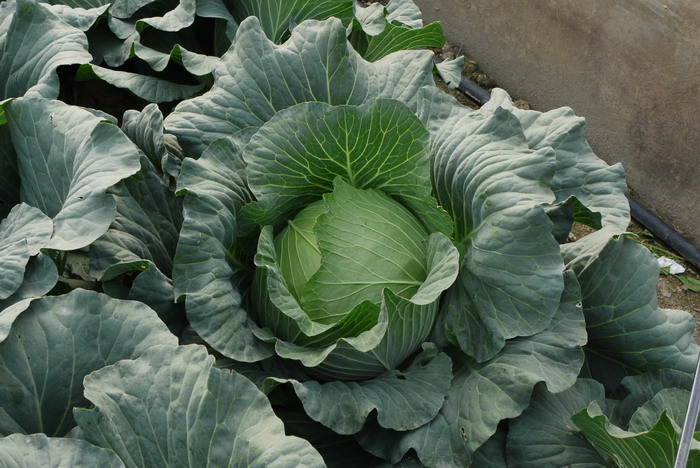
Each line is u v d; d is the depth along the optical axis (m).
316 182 1.87
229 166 1.86
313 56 1.94
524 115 1.99
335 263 1.80
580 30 2.52
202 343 1.82
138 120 1.94
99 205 1.76
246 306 1.86
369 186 1.88
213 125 1.90
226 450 1.62
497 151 1.85
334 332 1.79
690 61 2.34
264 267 1.78
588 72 2.54
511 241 1.81
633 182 2.53
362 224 1.82
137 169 1.78
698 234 2.44
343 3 2.21
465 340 1.84
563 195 1.94
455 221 1.89
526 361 1.81
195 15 2.19
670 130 2.42
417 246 1.84
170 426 1.62
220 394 1.64
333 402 1.77
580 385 1.85
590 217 1.93
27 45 1.95
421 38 2.31
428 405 1.79
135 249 1.84
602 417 1.72
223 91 1.92
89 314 1.69
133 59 2.21
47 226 1.76
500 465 1.81
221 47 2.21
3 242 1.76
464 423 1.79
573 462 1.79
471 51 2.93
